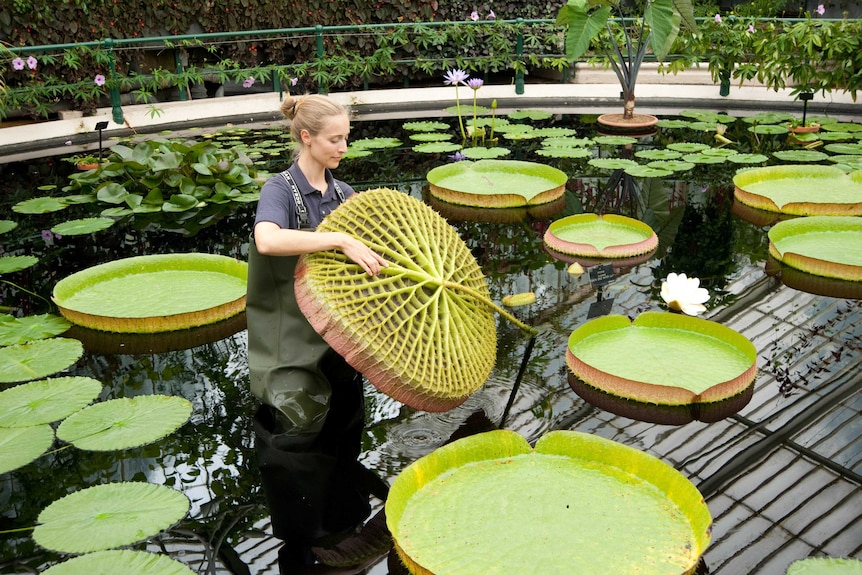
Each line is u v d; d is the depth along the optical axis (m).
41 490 2.24
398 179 5.22
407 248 2.56
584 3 6.20
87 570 1.85
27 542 2.03
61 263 3.91
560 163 5.50
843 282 3.54
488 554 1.82
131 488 2.22
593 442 2.19
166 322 3.14
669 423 2.51
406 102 7.71
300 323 2.51
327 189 2.64
